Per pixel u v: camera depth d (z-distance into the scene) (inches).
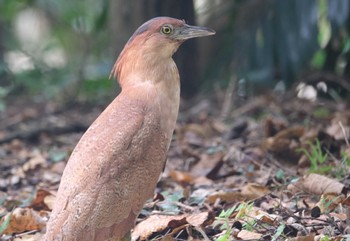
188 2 695.7
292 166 498.9
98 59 938.1
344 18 651.5
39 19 1021.2
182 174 485.4
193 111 681.0
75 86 852.0
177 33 370.3
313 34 674.2
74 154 339.9
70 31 996.6
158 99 359.6
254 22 702.5
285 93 700.0
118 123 345.4
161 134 354.0
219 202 425.7
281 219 378.0
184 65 713.0
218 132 612.7
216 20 729.0
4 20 963.3
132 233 388.8
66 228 324.8
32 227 408.2
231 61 712.4
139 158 341.7
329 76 703.1
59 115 747.4
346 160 463.8
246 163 512.1
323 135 505.7
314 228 371.6
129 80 367.9
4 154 604.1
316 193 418.3
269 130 556.1
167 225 383.6
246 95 715.4
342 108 657.6
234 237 366.3
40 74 893.8
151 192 349.1
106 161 334.0
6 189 519.5
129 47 370.9
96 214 328.2
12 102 845.8
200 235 379.9
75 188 329.1
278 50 688.4
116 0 697.6
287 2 684.7
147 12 689.6
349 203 396.8
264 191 430.9
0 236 405.4
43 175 540.1
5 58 960.9
